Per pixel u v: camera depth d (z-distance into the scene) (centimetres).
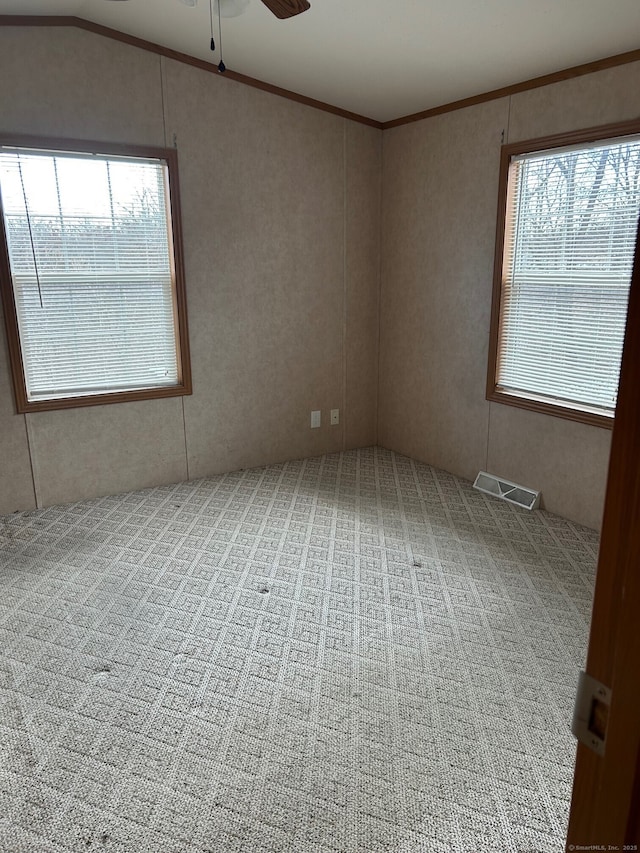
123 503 387
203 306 406
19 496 372
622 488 55
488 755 191
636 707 55
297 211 428
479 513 371
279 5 210
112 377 392
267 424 452
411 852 160
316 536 342
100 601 277
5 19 318
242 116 393
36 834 166
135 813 172
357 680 226
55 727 203
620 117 298
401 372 473
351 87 386
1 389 356
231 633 254
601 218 316
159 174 379
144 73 357
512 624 260
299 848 162
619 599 56
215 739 198
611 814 59
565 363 348
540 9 264
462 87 362
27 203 346
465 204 393
